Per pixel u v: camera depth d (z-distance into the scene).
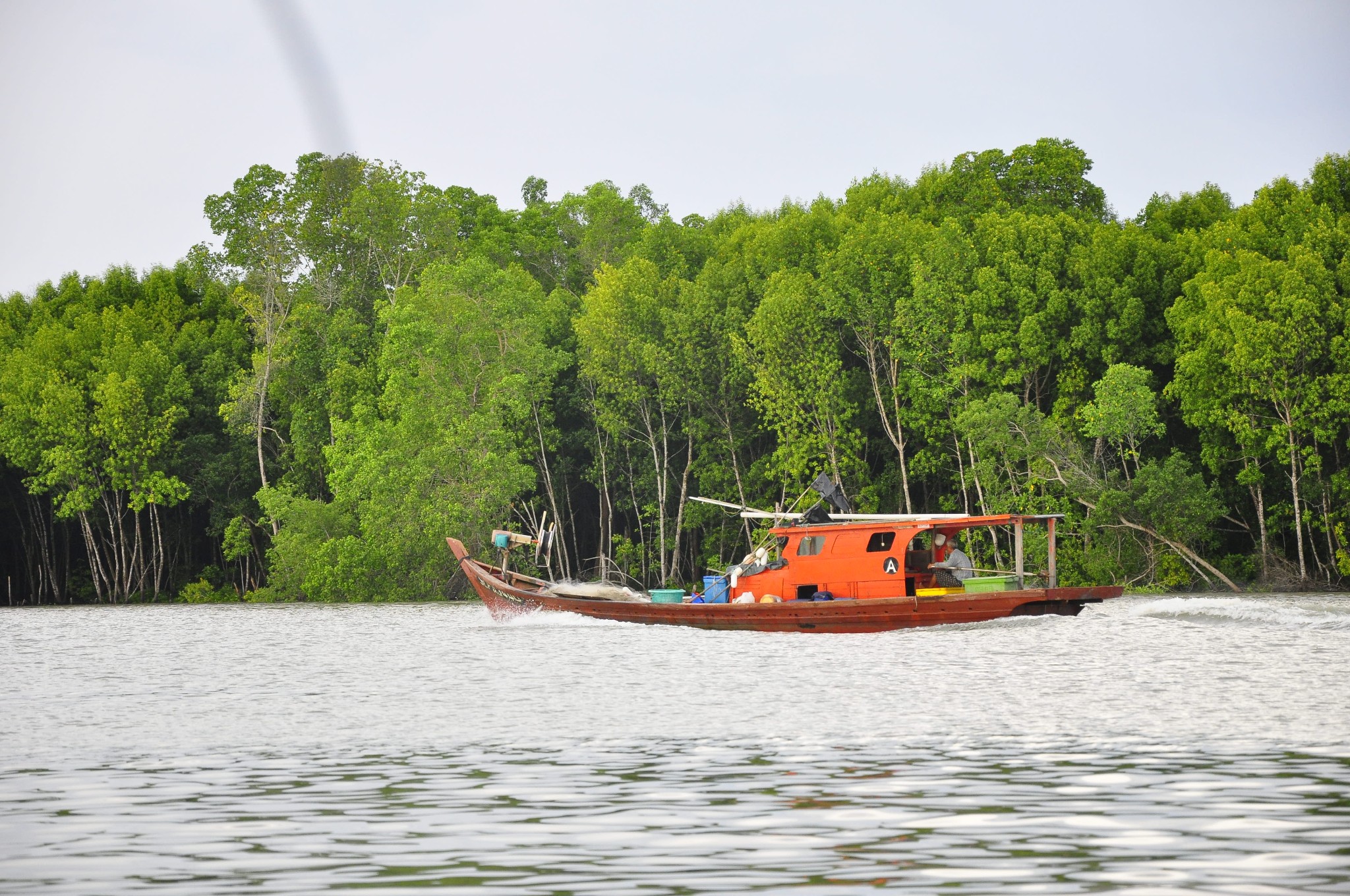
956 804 43.78
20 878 35.47
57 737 62.94
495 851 37.88
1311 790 45.41
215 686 86.50
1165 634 111.06
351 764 53.91
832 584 121.69
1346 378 197.88
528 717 67.69
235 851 38.34
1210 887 32.94
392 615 177.88
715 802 44.56
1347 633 111.31
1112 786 46.56
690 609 125.62
